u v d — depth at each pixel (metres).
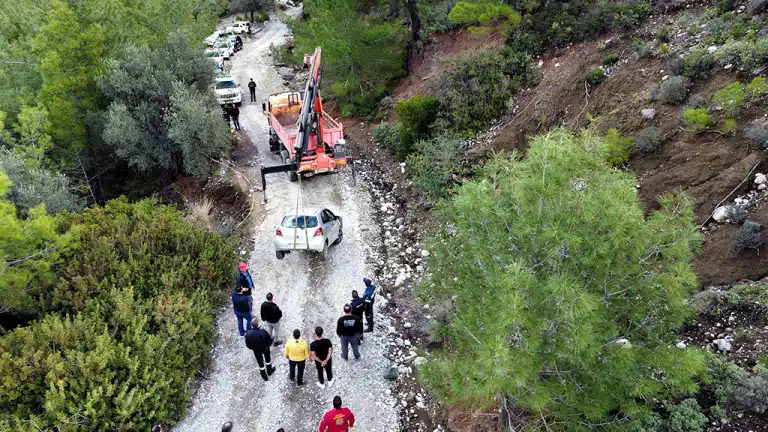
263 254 12.90
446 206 8.49
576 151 5.68
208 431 8.05
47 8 19.34
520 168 6.00
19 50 18.19
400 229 13.88
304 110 14.42
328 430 7.14
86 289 9.68
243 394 8.75
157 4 23.20
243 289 9.54
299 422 8.21
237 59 32.91
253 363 9.44
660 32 13.23
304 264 12.41
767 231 8.39
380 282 11.77
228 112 21.17
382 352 9.67
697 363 5.33
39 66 16.67
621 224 5.24
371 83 22.03
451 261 7.26
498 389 5.44
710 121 10.52
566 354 5.17
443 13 21.11
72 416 7.16
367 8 23.95
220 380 9.05
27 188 12.65
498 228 6.14
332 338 9.98
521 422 6.92
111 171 19.33
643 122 11.76
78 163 17.55
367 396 8.72
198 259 11.37
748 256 8.40
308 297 11.21
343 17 20.44
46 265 9.47
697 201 9.63
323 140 16.06
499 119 16.06
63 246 10.15
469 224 6.46
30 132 15.12
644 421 6.45
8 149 15.80
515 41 17.28
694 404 6.55
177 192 17.11
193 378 8.98
